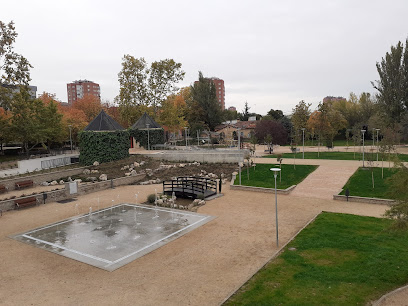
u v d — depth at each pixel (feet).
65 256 44.80
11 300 33.19
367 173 91.50
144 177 107.04
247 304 30.45
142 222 60.03
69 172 105.50
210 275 37.63
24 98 123.75
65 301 32.68
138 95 198.18
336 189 80.89
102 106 269.03
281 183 90.17
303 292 32.30
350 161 114.93
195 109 269.64
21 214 68.44
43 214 68.18
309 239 47.70
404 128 166.50
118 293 33.99
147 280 36.86
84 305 31.76
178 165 120.67
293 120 230.07
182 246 47.42
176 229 55.36
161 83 197.57
